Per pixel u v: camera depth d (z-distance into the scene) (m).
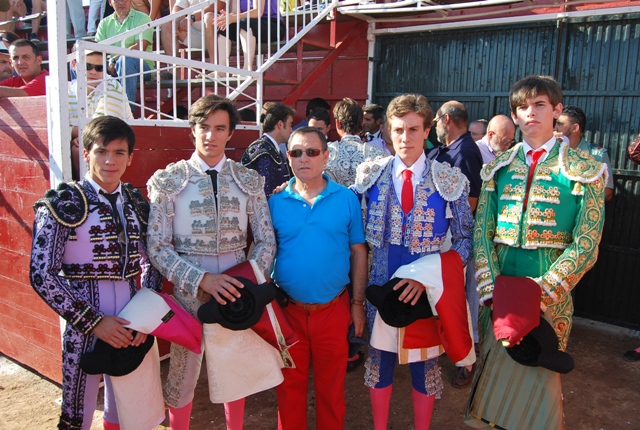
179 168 2.35
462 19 4.77
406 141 2.38
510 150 2.33
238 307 2.20
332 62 5.24
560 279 2.09
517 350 2.14
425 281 2.25
